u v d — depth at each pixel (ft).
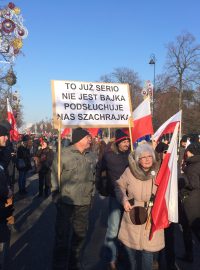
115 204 20.61
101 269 20.26
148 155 15.74
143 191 15.90
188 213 20.17
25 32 83.30
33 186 53.83
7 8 80.64
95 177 21.24
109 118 23.21
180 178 20.58
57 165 19.12
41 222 30.89
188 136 35.09
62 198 19.02
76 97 22.53
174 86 140.67
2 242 14.56
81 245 19.63
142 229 15.74
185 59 139.03
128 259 16.42
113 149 21.42
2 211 14.39
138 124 23.61
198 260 21.83
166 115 139.23
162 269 20.15
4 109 96.37
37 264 20.84
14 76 86.17
